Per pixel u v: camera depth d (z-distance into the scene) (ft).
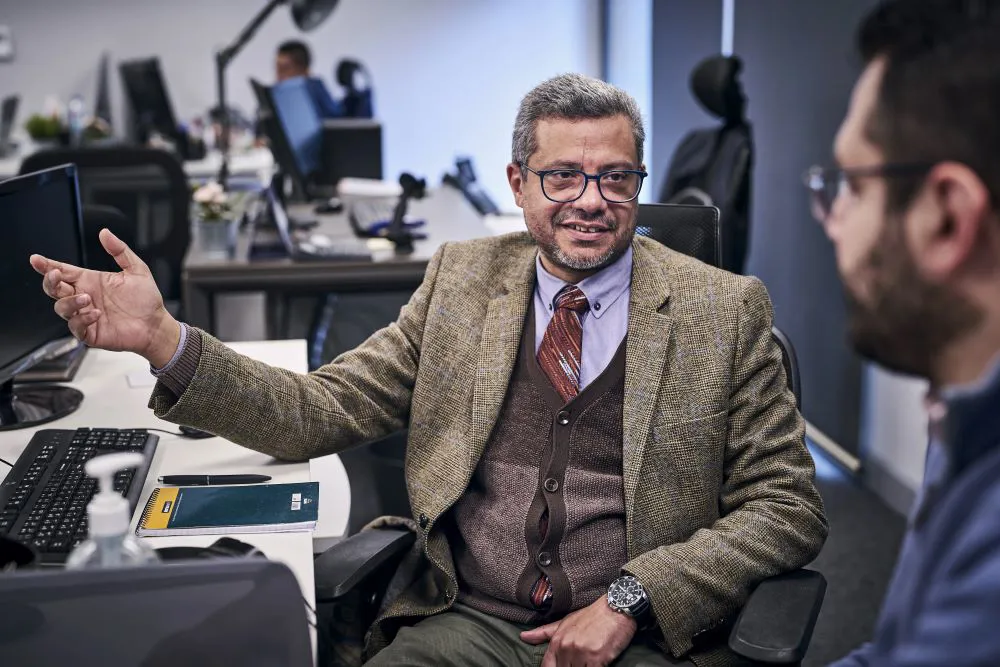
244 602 2.96
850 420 10.88
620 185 4.99
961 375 2.37
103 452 5.09
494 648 4.77
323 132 14.32
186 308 9.53
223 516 4.55
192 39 22.06
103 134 19.10
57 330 6.12
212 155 18.21
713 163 10.86
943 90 2.20
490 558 4.96
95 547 3.15
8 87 21.70
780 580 4.58
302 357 6.88
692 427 4.93
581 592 4.83
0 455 5.20
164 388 4.83
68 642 2.92
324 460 5.86
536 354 5.17
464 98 23.40
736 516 4.86
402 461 8.99
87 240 8.08
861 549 9.09
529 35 23.24
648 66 19.77
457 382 5.22
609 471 5.02
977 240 2.21
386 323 13.05
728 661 4.65
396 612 5.03
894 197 2.30
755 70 13.32
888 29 2.32
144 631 2.94
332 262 9.60
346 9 22.53
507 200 23.85
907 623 2.48
